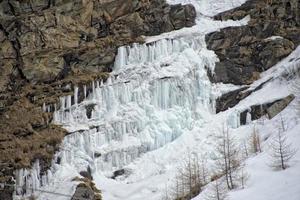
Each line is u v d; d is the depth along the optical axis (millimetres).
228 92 72062
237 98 71562
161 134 67062
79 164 65125
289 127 58312
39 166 65000
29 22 76812
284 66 71188
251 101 68875
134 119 68438
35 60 75312
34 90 73562
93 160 65562
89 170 64750
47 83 75062
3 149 67062
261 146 57156
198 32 77125
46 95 72500
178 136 67625
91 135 67312
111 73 74125
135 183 62875
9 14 76875
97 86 72312
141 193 60188
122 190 61906
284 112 63344
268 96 68250
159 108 70000
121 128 68062
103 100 71375
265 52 75688
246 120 66812
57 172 64500
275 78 70750
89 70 75562
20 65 75562
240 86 73250
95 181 63844
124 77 72875
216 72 74250
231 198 46125
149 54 75500
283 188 44344
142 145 66438
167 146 66500
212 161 61625
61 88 72750
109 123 68312
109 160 65812
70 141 67000
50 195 62031
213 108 71438
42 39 76812
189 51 74312
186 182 57500
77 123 69688
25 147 66812
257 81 73438
